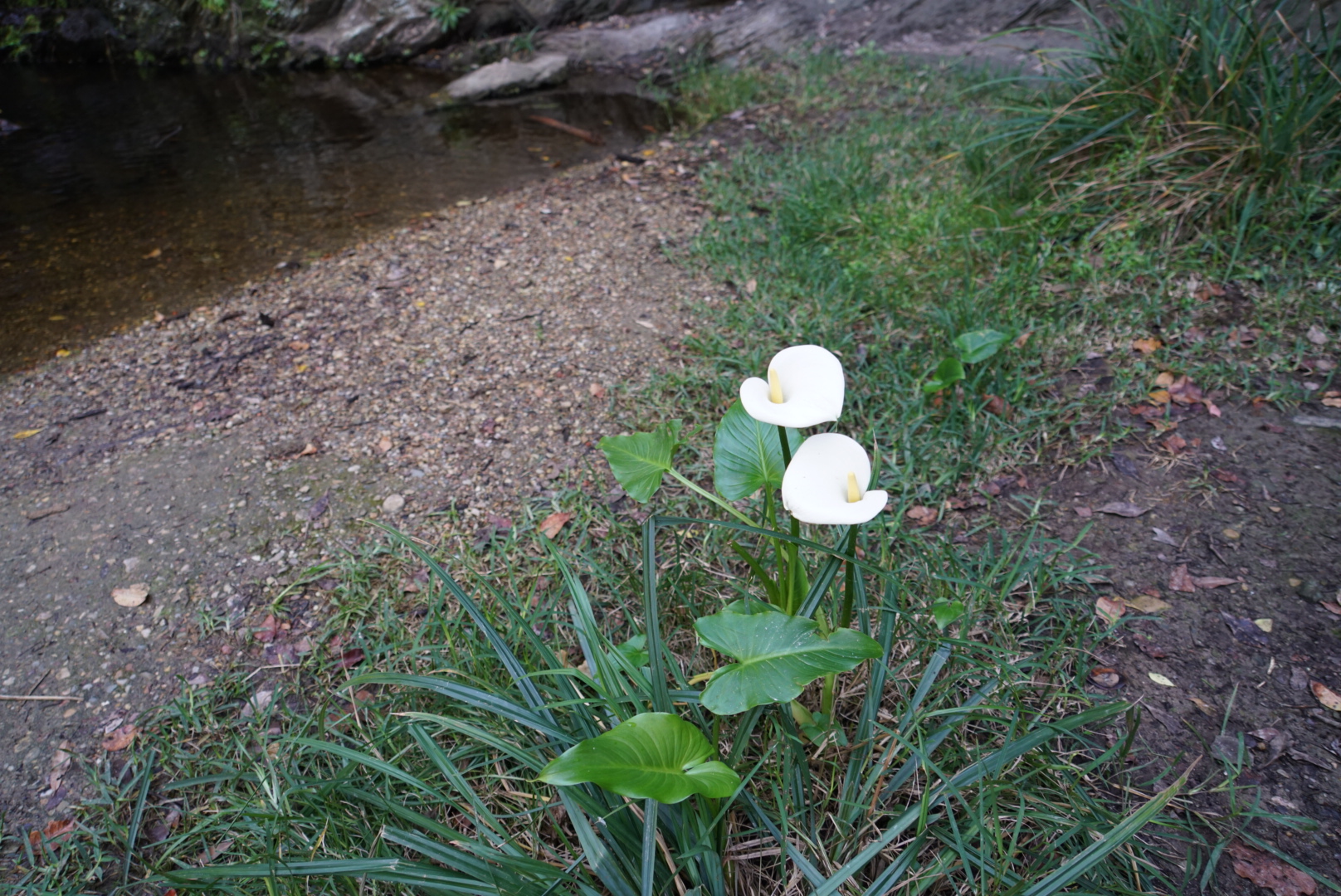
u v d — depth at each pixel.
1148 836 1.81
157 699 2.25
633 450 2.08
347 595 2.50
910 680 2.05
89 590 2.55
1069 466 2.87
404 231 4.81
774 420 1.45
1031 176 4.28
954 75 6.45
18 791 2.04
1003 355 3.29
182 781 1.95
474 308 3.97
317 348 3.69
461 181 5.72
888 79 6.68
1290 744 1.97
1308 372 3.12
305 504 2.83
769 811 1.79
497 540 2.67
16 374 3.59
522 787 1.92
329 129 7.11
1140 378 3.19
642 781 1.38
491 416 3.23
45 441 3.17
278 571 2.60
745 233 4.46
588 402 3.29
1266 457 2.79
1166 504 2.67
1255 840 1.78
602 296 4.03
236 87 8.66
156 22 9.28
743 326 3.64
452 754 1.96
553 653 2.21
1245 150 3.68
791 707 1.94
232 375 3.53
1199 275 3.61
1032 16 7.34
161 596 2.53
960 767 1.88
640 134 6.64
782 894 1.68
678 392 3.30
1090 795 1.86
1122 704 1.78
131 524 2.77
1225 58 3.74
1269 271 3.52
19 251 4.80
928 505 2.76
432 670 2.23
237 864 1.62
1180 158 3.84
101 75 9.24
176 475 2.97
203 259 4.62
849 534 1.75
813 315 3.72
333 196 5.51
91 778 2.05
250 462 3.03
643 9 9.09
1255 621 2.27
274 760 2.01
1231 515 2.60
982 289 3.73
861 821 1.75
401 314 3.94
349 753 1.73
